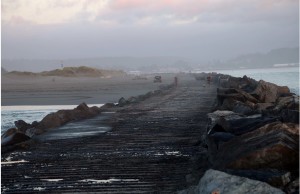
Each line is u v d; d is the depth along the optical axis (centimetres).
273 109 1406
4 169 1020
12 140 1322
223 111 1564
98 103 3762
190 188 748
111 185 861
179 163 1033
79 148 1287
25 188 856
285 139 748
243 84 3203
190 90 4369
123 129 1678
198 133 1498
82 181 898
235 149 796
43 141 1437
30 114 2978
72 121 2006
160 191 809
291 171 711
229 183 650
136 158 1109
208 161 963
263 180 670
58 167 1032
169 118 1998
